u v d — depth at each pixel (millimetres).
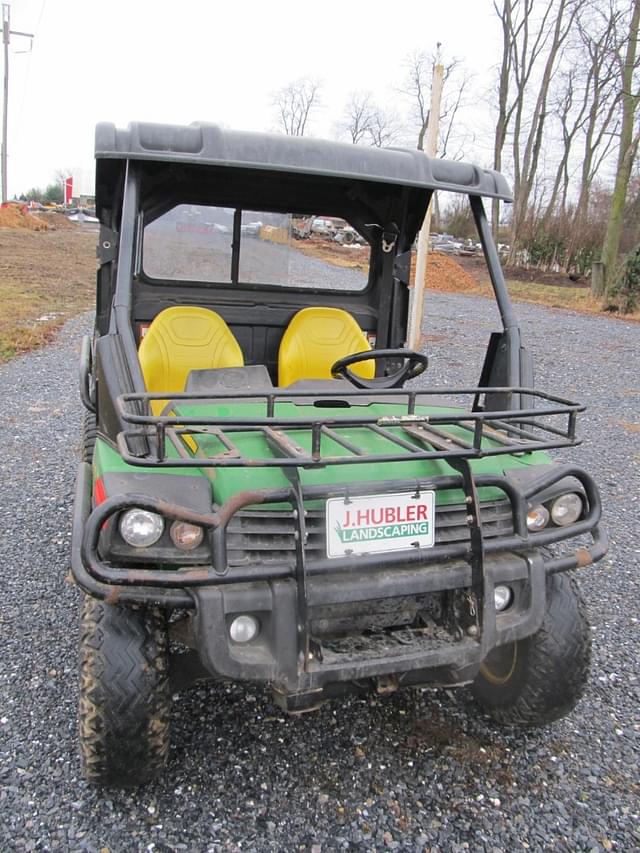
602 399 9445
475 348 12328
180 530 2359
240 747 2971
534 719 2994
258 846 2506
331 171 3197
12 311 14086
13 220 38406
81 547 2367
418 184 3350
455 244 36156
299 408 3205
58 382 9188
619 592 4379
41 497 5477
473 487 2570
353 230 4301
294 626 2387
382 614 2617
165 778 2783
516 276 28969
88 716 2473
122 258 3055
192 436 2855
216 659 2332
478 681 3211
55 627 3781
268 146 3127
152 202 3848
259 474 2527
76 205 61656
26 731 3000
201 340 3613
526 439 3107
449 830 2600
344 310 4332
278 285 4211
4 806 2621
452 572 2553
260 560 2430
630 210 30016
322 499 2484
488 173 3539
